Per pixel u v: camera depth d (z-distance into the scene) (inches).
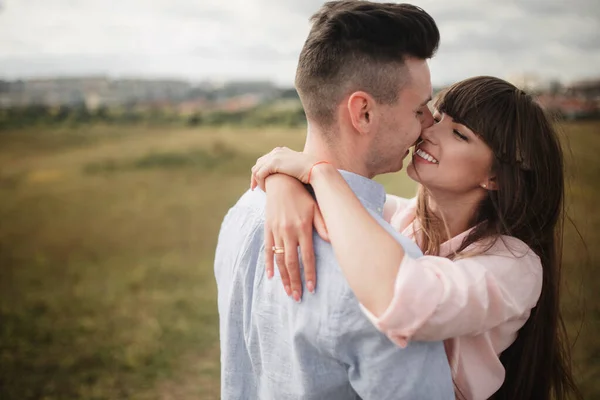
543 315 53.8
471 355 43.5
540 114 50.2
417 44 40.9
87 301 157.5
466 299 35.2
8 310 153.7
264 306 39.9
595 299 134.7
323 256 36.9
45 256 183.8
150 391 122.3
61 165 226.7
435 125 50.4
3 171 229.3
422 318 33.8
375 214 38.7
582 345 127.1
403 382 35.3
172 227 201.2
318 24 42.7
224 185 225.5
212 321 150.0
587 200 165.9
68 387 122.5
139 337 141.1
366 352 35.6
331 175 39.0
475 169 49.3
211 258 186.9
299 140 242.4
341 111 41.8
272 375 40.3
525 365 54.2
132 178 223.1
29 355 133.9
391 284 33.9
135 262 182.7
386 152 43.3
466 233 51.3
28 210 209.5
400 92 41.3
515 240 48.8
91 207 211.0
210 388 122.9
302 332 36.7
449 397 36.8
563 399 60.1
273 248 38.9
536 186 50.4
